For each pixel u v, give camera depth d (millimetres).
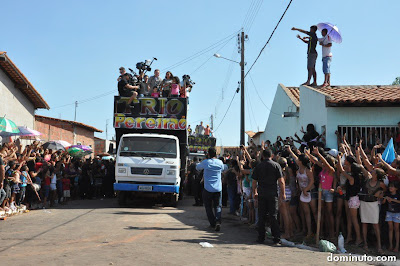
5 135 16078
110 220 10180
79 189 18312
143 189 13477
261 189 7891
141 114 14734
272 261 6062
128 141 14086
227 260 5992
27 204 12898
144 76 17016
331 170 7996
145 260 5773
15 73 17562
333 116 12617
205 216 11695
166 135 14289
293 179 8844
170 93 16266
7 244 6781
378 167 7633
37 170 13562
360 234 7945
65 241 7180
